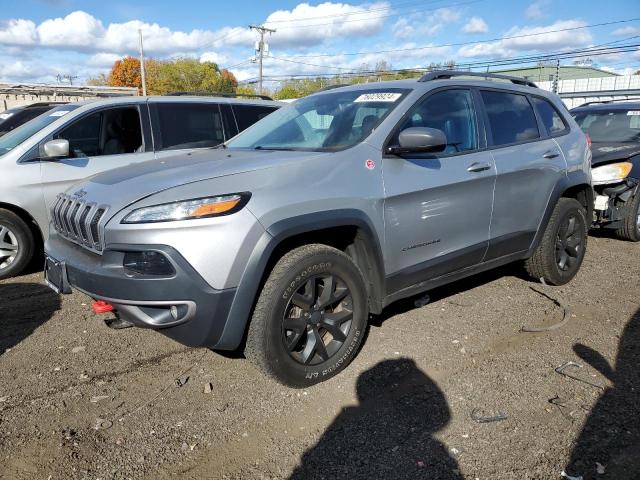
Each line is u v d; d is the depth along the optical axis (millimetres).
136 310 2807
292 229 2951
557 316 4305
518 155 4316
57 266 3207
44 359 3598
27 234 5336
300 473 2471
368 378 3318
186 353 3686
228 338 2893
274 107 7184
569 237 4969
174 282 2707
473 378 3303
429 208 3650
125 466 2516
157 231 2721
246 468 2510
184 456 2592
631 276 5375
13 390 3193
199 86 63000
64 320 4266
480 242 4094
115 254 2844
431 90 3891
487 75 4527
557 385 3199
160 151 6062
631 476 2406
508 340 3854
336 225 3125
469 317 4273
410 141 3324
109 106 5879
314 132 3820
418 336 3914
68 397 3117
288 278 2975
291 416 2926
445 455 2574
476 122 4141
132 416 2926
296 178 3084
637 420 2826
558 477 2404
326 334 3363
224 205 2801
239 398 3107
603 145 7160
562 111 5090
